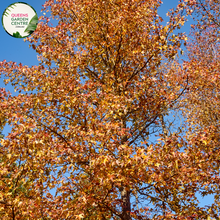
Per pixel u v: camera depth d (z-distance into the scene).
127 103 5.99
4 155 4.61
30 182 4.50
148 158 3.92
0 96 5.55
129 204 5.73
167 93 6.26
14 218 4.20
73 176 5.03
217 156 5.06
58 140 5.54
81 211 4.12
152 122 6.71
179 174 4.66
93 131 4.55
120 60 7.23
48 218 4.65
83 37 7.32
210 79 6.33
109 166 3.98
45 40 7.33
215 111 9.12
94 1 7.15
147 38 6.29
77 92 5.38
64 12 8.55
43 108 5.67
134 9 6.55
